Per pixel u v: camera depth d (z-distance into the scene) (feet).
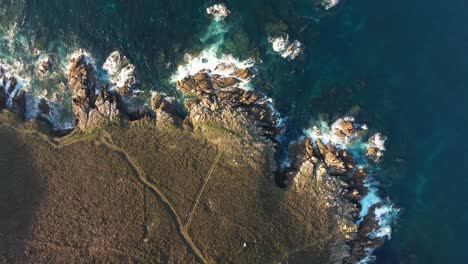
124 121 194.29
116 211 176.96
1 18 198.49
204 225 177.88
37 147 187.32
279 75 199.93
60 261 168.86
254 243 177.37
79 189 180.24
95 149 187.62
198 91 198.49
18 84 199.41
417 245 197.47
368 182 198.70
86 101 195.11
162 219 177.27
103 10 198.70
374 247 195.00
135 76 198.90
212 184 184.96
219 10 197.77
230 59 198.90
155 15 199.72
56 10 198.49
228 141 191.83
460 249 197.16
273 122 199.21
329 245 185.06
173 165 187.11
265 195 186.80
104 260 169.17
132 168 185.06
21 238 171.53
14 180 180.04
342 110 199.31
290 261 177.68
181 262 171.73
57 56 198.80
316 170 192.54
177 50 200.03
